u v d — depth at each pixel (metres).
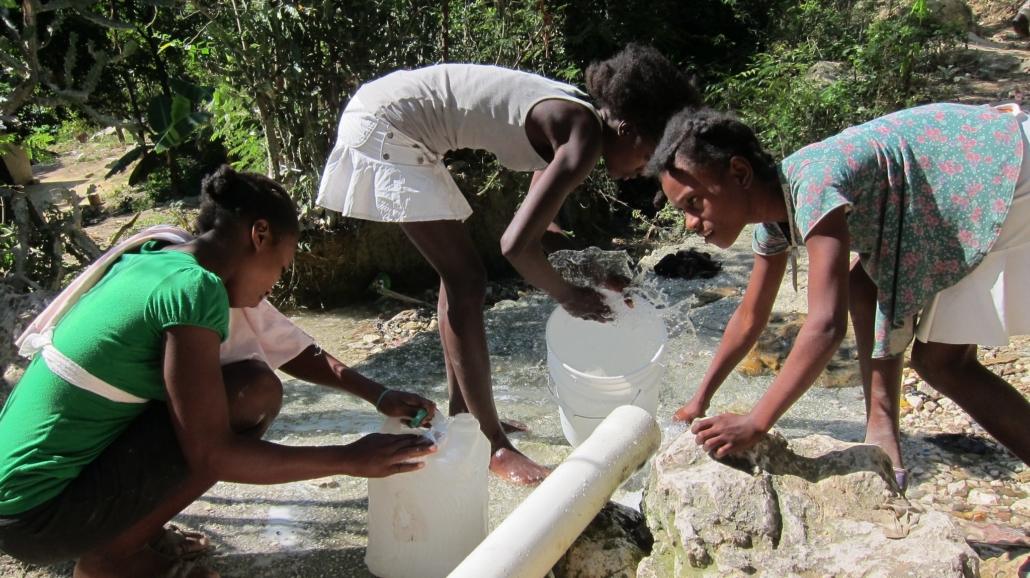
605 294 2.82
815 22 7.49
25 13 4.14
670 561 1.99
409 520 2.16
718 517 1.91
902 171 2.18
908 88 6.18
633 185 7.08
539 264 2.44
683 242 5.56
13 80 4.71
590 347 2.94
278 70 5.07
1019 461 2.72
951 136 2.20
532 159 2.57
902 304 2.27
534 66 6.45
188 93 4.43
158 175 11.76
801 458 2.09
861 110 5.97
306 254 5.30
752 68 7.07
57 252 4.59
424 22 5.54
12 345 3.64
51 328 2.02
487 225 6.06
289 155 5.39
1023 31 7.38
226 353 2.27
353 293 5.51
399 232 5.64
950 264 2.19
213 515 2.58
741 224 2.19
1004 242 2.18
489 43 6.01
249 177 2.04
